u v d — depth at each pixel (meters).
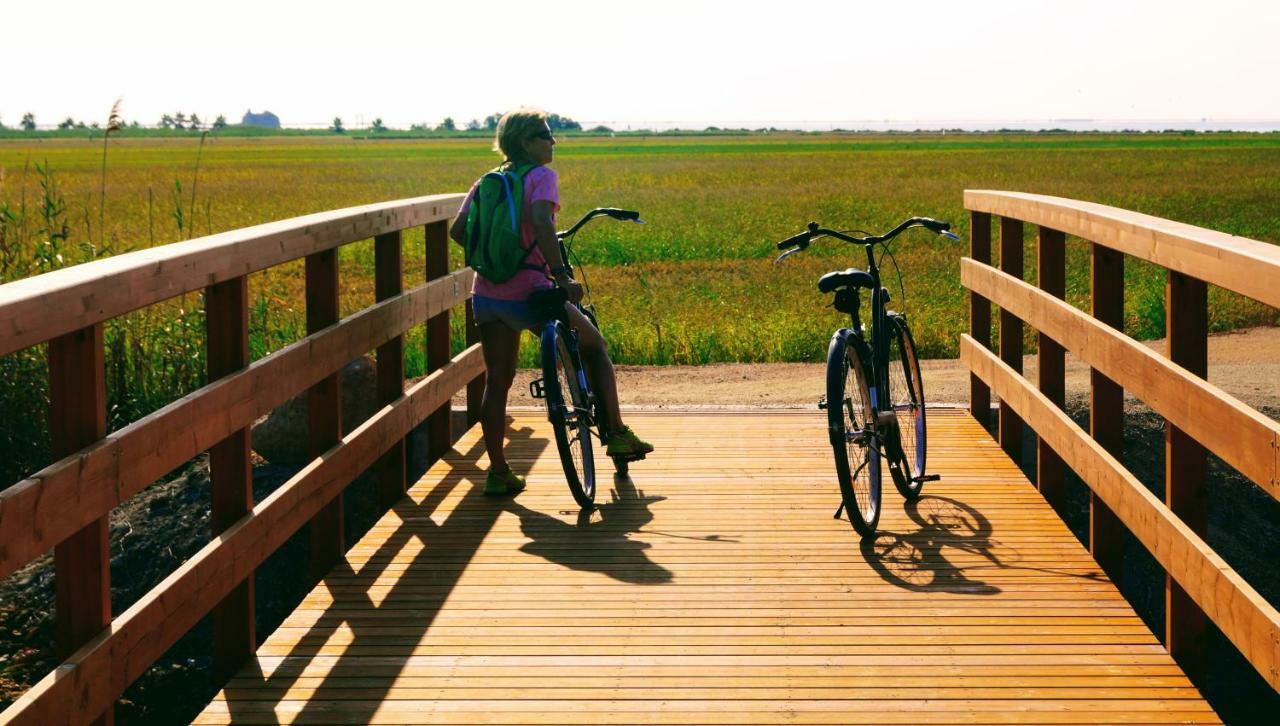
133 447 2.91
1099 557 4.57
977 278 6.64
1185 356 3.50
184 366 8.16
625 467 5.82
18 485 2.46
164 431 3.07
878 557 4.60
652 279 16.86
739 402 8.54
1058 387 5.36
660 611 4.07
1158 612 5.87
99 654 2.74
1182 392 3.39
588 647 3.77
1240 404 2.98
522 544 4.82
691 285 16.11
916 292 14.49
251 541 3.64
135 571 5.93
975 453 6.18
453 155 88.38
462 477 5.88
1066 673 3.53
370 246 21.11
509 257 5.17
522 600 4.19
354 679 3.56
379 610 4.11
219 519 3.62
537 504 5.40
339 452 4.47
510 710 3.34
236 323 3.62
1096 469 4.33
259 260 3.71
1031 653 3.68
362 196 38.78
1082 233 4.59
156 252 3.15
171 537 6.08
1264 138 135.62
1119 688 3.42
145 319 8.37
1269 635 2.77
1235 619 3.01
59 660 2.81
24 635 5.39
